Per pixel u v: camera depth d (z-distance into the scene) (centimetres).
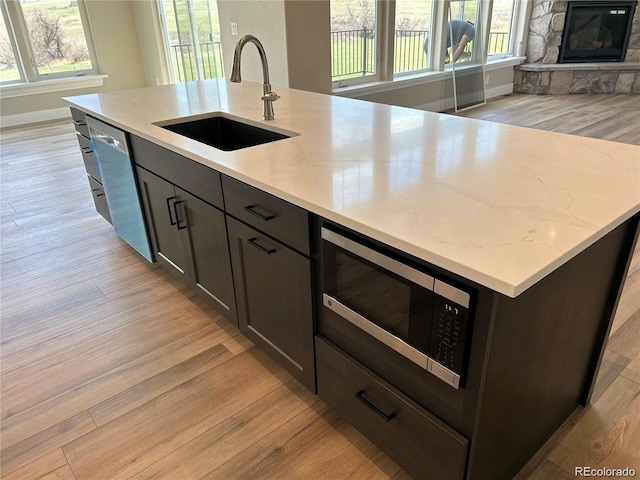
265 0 413
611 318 154
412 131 191
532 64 714
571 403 167
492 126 196
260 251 167
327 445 165
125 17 666
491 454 127
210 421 177
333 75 512
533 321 117
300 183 140
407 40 570
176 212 215
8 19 577
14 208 368
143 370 203
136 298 254
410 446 134
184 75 641
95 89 667
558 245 99
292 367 178
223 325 231
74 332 228
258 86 308
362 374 142
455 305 104
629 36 681
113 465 160
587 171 141
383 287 123
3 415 182
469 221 112
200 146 183
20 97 605
